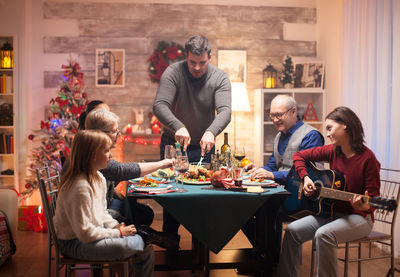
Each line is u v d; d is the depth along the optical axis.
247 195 2.24
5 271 3.00
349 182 2.37
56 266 1.99
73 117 4.53
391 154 3.40
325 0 5.12
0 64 4.83
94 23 5.16
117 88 5.20
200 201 2.22
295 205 2.64
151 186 2.44
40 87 5.09
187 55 3.14
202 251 2.61
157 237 2.29
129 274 2.18
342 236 2.24
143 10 5.20
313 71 5.07
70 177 1.93
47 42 5.10
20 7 4.98
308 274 2.90
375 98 3.75
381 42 3.64
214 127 3.04
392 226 2.41
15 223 3.36
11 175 4.85
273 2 5.35
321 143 3.01
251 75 5.36
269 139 5.34
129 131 5.05
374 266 3.04
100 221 2.04
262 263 2.60
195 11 5.27
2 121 4.82
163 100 3.22
